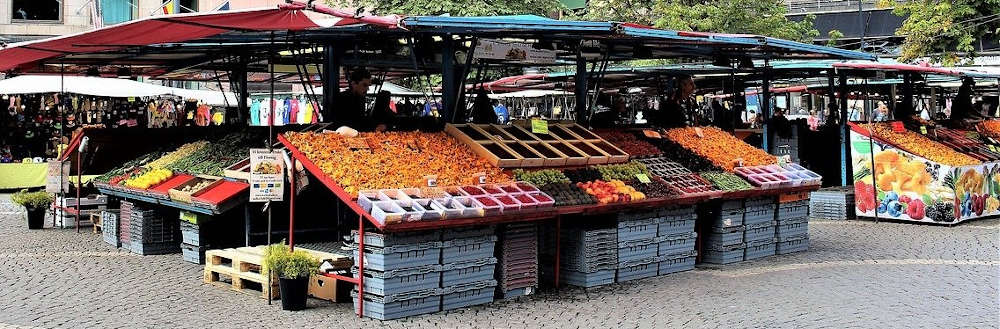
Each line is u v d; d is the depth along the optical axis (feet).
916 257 44.98
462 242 33.06
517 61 47.32
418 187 33.50
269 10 31.37
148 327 30.40
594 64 48.29
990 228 55.88
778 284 38.11
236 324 30.76
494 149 38.86
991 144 67.62
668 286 37.73
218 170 44.09
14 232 54.19
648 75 73.56
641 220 39.32
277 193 33.60
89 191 59.41
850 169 68.23
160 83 108.37
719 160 46.68
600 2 102.58
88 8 114.52
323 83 49.65
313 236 48.49
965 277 39.27
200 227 42.86
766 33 96.53
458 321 31.32
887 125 62.64
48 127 83.61
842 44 138.31
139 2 106.73
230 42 43.09
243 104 57.93
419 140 37.78
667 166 43.93
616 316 32.17
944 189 57.06
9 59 47.21
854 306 33.63
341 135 36.09
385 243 31.01
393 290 31.37
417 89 89.97
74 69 62.13
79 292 36.24
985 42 99.19
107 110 84.94
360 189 32.04
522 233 35.63
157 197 44.27
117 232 48.55
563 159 39.24
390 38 41.27
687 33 40.37
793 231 47.34
